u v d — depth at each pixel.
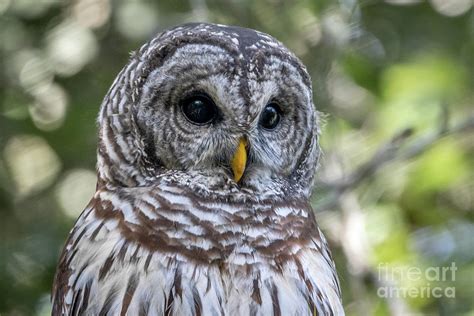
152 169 9.82
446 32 15.48
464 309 14.23
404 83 15.00
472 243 14.82
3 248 14.15
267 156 9.95
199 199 9.66
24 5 15.01
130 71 9.95
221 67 9.70
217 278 9.34
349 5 13.79
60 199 15.07
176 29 10.02
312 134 10.30
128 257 9.37
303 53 13.54
